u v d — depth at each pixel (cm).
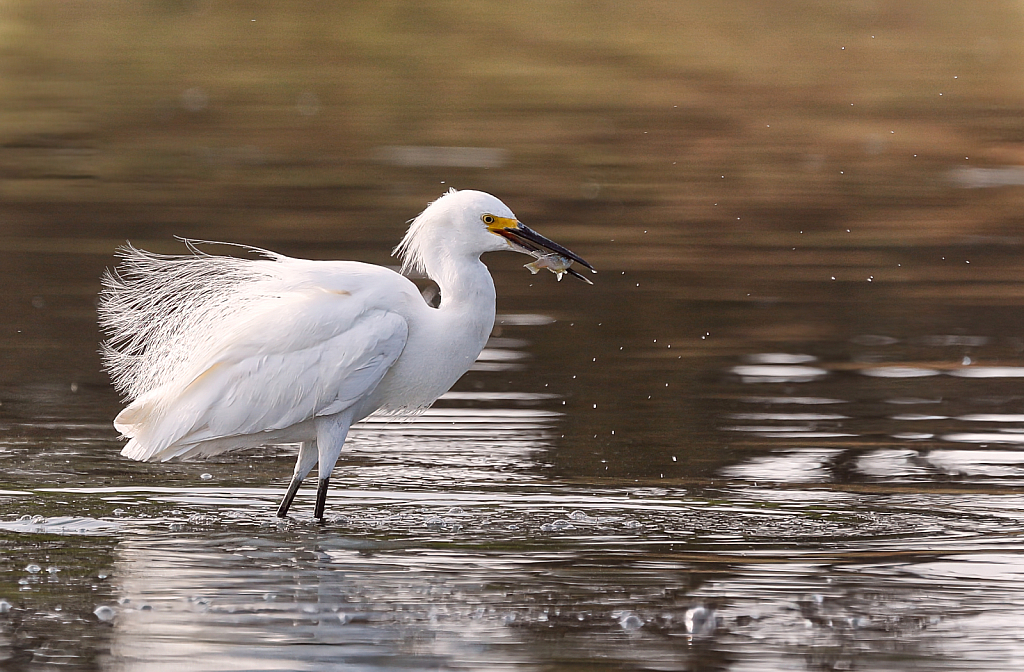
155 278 1071
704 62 3559
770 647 744
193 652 723
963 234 2311
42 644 731
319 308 1008
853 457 1186
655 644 746
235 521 993
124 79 3325
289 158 2784
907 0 4006
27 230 2153
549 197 2511
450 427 1288
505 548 926
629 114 3203
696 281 1953
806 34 3778
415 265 1123
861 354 1580
